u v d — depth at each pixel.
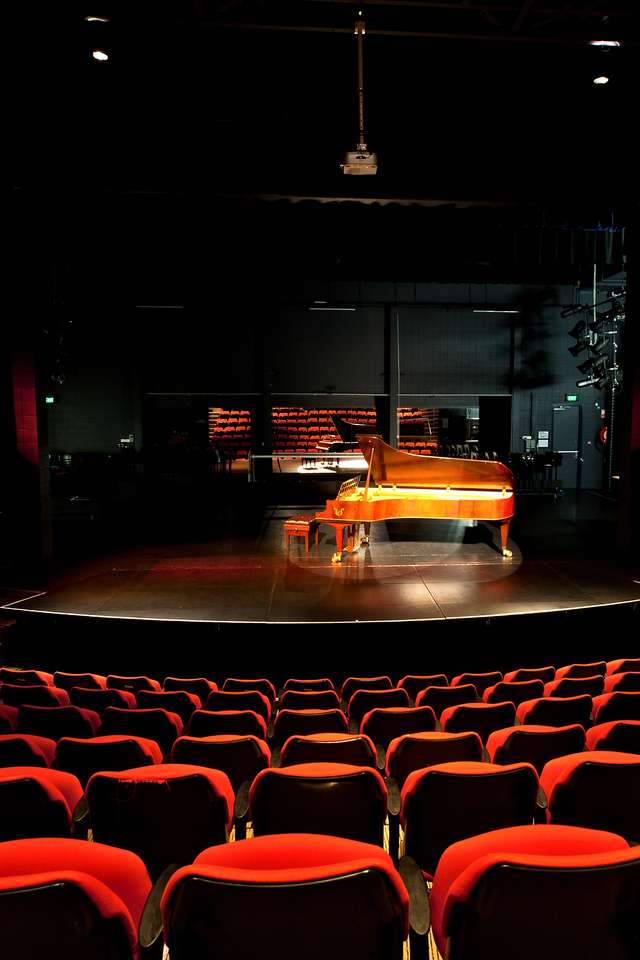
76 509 12.57
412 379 14.66
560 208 7.63
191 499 13.43
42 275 8.74
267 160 7.10
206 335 14.56
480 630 6.41
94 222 9.72
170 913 1.23
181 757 2.78
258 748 2.77
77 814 2.16
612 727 2.79
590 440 14.85
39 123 6.67
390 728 3.37
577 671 4.93
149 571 8.00
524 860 1.21
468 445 15.33
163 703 4.10
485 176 7.20
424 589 7.11
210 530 10.60
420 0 4.96
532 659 6.55
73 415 14.55
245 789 2.43
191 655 6.41
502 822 2.11
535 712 3.45
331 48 6.00
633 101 6.75
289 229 10.43
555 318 14.58
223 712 3.38
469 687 4.14
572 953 1.29
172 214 9.52
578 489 14.87
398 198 7.25
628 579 7.47
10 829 1.99
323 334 14.59
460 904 1.28
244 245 11.25
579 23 5.50
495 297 14.46
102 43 5.64
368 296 14.38
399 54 6.09
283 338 14.53
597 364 12.75
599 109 6.88
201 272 13.31
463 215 9.48
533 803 2.10
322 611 6.38
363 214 9.64
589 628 6.61
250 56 6.07
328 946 1.25
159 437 16.08
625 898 1.25
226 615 6.27
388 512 8.06
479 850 1.48
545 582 7.36
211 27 5.45
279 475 14.91
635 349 8.55
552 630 6.55
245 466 16.73
